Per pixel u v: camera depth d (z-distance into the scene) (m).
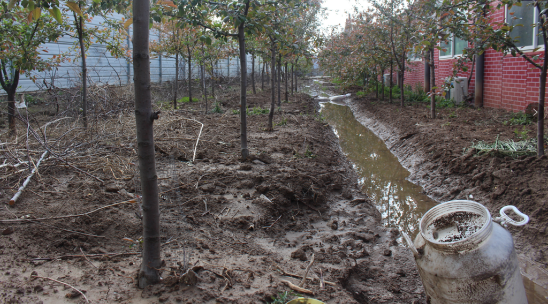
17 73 7.45
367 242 4.63
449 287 2.59
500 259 2.49
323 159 7.55
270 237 4.36
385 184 6.91
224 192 5.21
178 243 3.68
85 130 6.85
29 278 2.90
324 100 20.12
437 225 2.82
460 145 7.14
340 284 3.44
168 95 16.39
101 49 16.30
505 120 9.23
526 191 4.80
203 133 8.73
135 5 2.61
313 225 4.95
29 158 4.80
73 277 2.97
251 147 7.76
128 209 4.19
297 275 3.45
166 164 6.23
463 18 6.50
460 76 12.89
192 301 2.80
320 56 17.81
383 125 11.67
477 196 5.46
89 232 3.62
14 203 4.05
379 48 13.75
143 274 2.92
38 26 7.49
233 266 3.41
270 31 6.91
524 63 9.78
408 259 4.24
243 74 6.57
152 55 14.98
